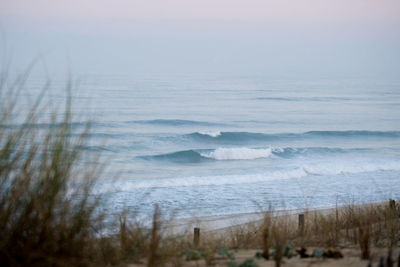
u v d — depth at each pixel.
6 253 11.16
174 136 130.50
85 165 13.20
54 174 11.92
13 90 12.02
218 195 66.25
